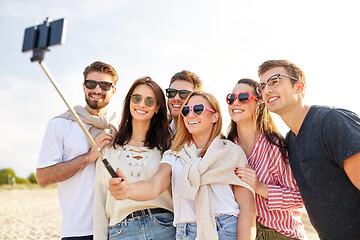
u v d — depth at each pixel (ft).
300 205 10.02
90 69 11.98
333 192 8.14
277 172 10.40
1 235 35.01
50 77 5.58
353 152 7.39
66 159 11.11
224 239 8.66
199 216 8.81
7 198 86.89
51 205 67.56
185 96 14.65
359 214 7.98
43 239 32.78
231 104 11.21
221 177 9.17
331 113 8.15
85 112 11.64
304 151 8.66
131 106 10.91
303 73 9.45
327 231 8.41
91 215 10.53
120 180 7.05
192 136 10.37
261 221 10.21
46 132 11.10
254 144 11.13
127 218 9.67
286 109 9.16
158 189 8.85
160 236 9.59
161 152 10.87
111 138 11.13
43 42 5.37
